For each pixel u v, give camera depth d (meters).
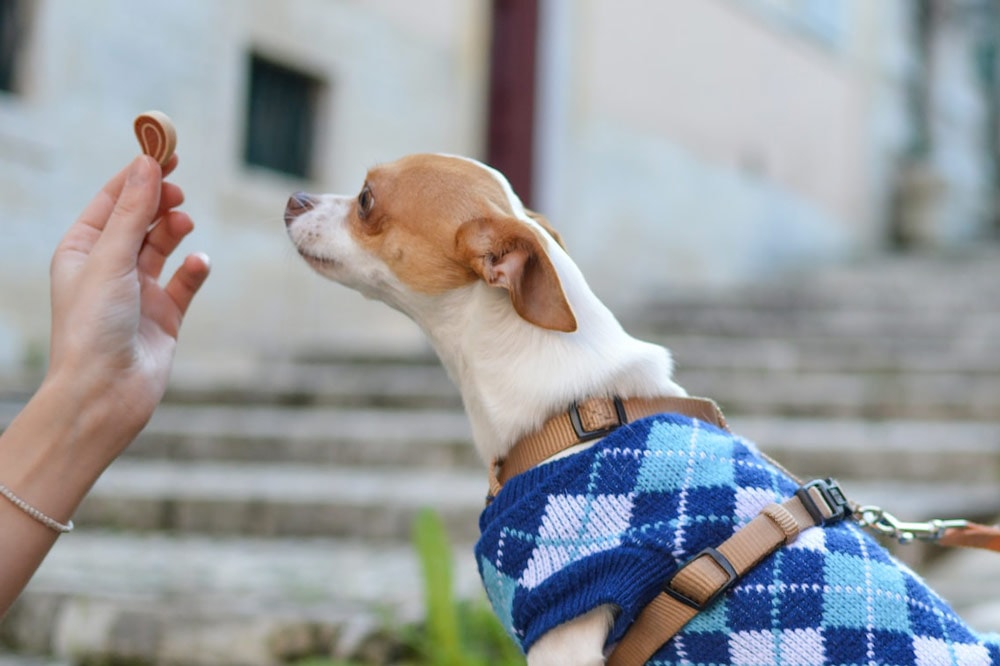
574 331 1.33
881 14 8.99
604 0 6.24
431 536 1.86
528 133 5.88
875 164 8.95
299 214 1.50
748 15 7.43
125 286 1.27
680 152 6.85
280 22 4.64
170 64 4.25
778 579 1.28
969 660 1.27
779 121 7.78
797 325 4.61
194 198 4.33
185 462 3.37
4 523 1.25
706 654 1.28
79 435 1.27
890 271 6.37
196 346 4.34
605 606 1.29
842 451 3.08
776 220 7.74
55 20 3.88
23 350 3.80
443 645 1.83
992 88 10.86
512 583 1.33
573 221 6.08
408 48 5.20
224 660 1.96
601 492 1.31
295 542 2.76
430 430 3.35
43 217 3.87
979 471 3.00
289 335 4.67
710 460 1.33
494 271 1.36
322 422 3.54
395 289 1.45
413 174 1.45
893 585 1.29
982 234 10.17
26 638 2.06
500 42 5.89
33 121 3.82
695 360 4.04
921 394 3.63
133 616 2.01
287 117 4.80
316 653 1.94
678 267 6.85
